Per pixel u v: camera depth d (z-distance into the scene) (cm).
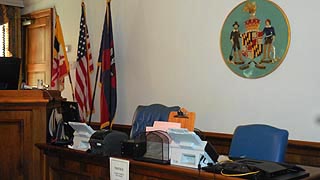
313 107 321
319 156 315
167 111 301
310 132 323
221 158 220
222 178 181
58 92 339
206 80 395
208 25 392
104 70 462
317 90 319
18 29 640
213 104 389
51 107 317
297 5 329
